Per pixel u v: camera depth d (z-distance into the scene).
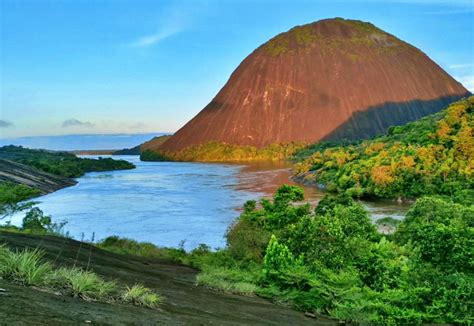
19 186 35.88
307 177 118.12
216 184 113.56
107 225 53.09
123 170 188.38
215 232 48.59
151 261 18.91
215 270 14.20
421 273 14.17
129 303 5.95
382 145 111.50
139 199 80.50
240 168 194.00
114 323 4.48
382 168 86.31
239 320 7.68
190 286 11.16
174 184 114.12
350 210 27.41
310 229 16.25
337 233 15.88
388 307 11.87
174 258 23.39
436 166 82.00
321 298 12.19
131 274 10.07
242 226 28.27
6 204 33.41
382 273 14.52
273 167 196.50
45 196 85.81
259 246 23.48
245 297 11.87
